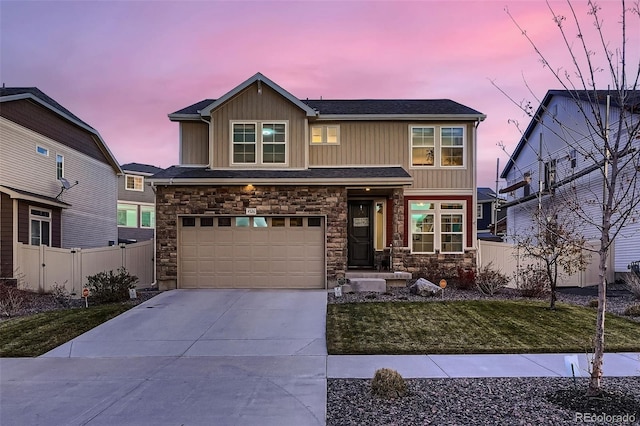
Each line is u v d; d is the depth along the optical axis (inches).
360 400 198.1
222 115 571.2
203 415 183.6
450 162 596.4
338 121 599.2
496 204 907.4
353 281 500.1
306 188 517.0
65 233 738.2
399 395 201.2
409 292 490.3
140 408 192.4
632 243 568.7
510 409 183.9
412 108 620.4
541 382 220.7
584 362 255.1
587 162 658.2
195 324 355.6
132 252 568.1
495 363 255.1
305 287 517.0
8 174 597.0
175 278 513.0
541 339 303.0
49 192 695.7
